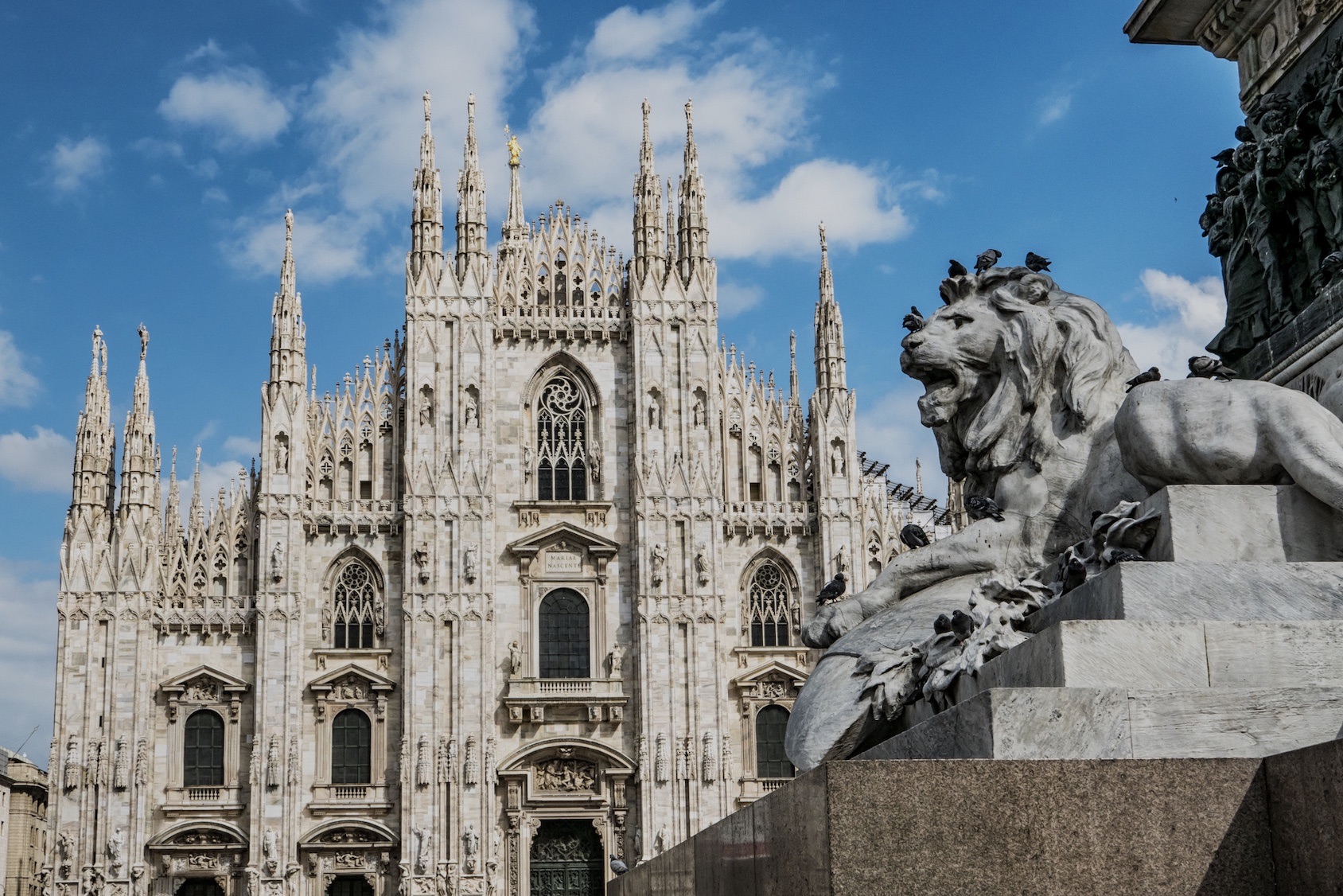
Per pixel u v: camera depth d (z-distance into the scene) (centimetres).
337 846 6781
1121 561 767
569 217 7606
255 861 6688
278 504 7038
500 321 7412
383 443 7269
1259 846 588
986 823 586
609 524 7281
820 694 911
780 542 7300
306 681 6962
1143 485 870
